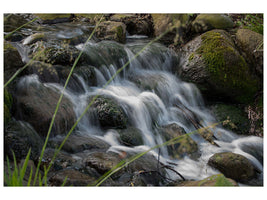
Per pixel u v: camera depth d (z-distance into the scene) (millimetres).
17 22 5203
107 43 5262
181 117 4551
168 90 4883
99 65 4645
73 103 3656
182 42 5883
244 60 5152
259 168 3871
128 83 4863
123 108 3965
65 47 4211
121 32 5902
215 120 4824
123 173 2922
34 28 5199
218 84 4953
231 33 5754
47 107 3320
